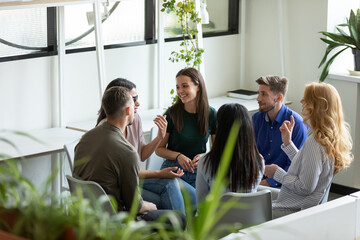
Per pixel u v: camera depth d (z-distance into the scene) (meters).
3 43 4.35
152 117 5.03
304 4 5.47
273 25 5.78
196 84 3.85
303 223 2.40
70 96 4.81
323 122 3.14
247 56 6.12
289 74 5.73
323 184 3.21
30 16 4.45
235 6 5.97
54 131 4.59
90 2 4.45
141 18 5.22
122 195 2.98
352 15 5.08
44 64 4.59
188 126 3.91
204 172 3.06
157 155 3.97
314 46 5.45
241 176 2.97
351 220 2.61
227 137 2.94
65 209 1.48
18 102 4.48
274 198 3.53
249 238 2.14
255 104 5.52
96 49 4.59
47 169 4.64
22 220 1.38
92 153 2.93
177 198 3.50
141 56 5.27
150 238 1.39
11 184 1.38
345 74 5.26
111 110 2.97
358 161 5.28
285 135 3.63
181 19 5.12
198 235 1.35
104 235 1.32
